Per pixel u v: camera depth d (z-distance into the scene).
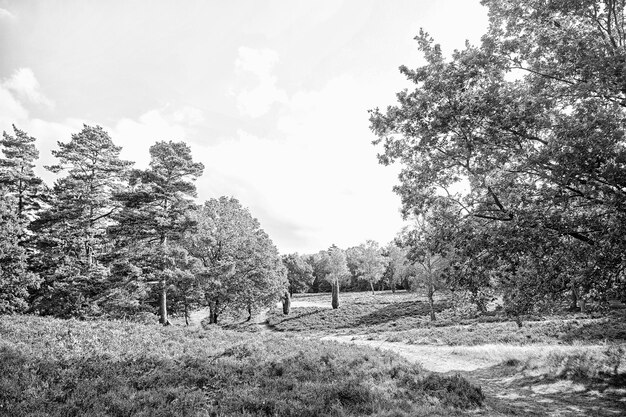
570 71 11.24
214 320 35.41
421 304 50.47
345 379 10.95
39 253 28.31
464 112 11.72
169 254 26.52
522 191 11.34
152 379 10.16
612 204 8.91
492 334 24.41
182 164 28.00
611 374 12.23
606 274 9.30
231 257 34.38
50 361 10.86
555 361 14.41
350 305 58.97
